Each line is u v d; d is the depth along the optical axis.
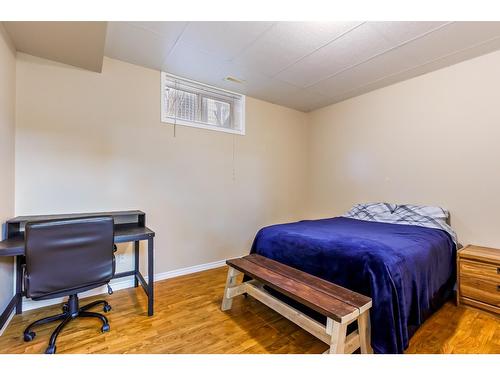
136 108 2.69
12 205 2.02
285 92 3.47
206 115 3.28
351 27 2.04
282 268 1.99
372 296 1.53
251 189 3.70
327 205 4.06
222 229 3.40
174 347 1.65
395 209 3.01
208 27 2.04
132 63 2.65
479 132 2.50
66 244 1.64
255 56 2.50
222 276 3.00
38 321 1.78
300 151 4.32
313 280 1.75
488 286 2.09
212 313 2.10
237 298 2.41
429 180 2.87
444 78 2.74
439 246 2.14
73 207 2.35
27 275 1.56
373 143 3.42
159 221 2.86
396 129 3.17
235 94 3.52
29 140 2.14
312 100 3.79
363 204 3.38
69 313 1.86
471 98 2.54
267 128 3.87
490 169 2.44
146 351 1.61
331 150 3.99
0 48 1.73
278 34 2.14
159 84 2.84
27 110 2.13
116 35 2.15
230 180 3.47
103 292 2.49
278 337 1.77
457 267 2.27
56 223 1.59
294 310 1.65
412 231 2.33
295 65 2.69
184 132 3.04
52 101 2.24
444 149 2.74
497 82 2.39
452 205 2.69
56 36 1.88
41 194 2.20
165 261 2.92
